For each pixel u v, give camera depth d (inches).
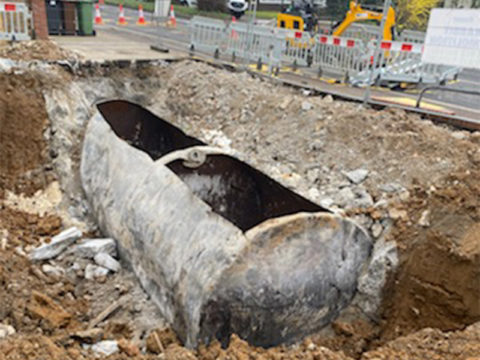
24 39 402.9
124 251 212.2
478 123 276.7
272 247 161.2
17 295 181.3
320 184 261.4
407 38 481.4
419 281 196.1
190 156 210.7
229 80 361.4
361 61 406.0
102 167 239.6
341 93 350.9
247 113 330.3
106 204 226.4
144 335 177.9
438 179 227.3
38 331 167.3
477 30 251.0
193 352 155.2
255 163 289.3
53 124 293.1
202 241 168.4
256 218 221.5
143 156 216.5
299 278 168.1
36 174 270.8
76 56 370.0
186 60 405.7
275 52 426.6
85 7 534.9
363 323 194.9
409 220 213.2
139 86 373.1
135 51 455.8
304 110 304.3
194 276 164.2
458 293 183.5
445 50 264.7
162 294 185.0
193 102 360.5
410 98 364.2
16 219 234.4
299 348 171.9
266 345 173.0
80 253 213.5
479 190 205.9
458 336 149.9
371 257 197.2
